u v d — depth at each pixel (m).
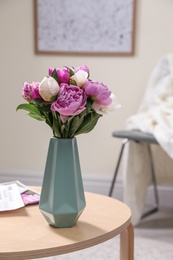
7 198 1.29
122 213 1.20
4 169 2.86
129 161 2.27
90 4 2.65
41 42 2.72
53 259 1.90
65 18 2.68
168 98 2.35
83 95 0.99
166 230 2.30
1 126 2.83
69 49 2.71
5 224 1.11
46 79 0.99
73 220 1.08
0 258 0.93
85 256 1.94
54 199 1.06
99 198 1.34
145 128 2.19
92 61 2.70
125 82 2.69
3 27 2.75
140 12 2.62
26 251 0.94
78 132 1.06
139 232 2.26
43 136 2.80
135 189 2.28
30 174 2.83
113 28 2.65
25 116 2.80
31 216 1.17
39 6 2.69
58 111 0.97
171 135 2.02
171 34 2.62
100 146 2.76
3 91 2.80
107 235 1.05
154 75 2.48
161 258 1.92
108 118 2.73
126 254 1.22
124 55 2.66
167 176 2.62
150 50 2.64
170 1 2.59
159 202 2.73
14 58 2.76
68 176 1.06
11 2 2.72
